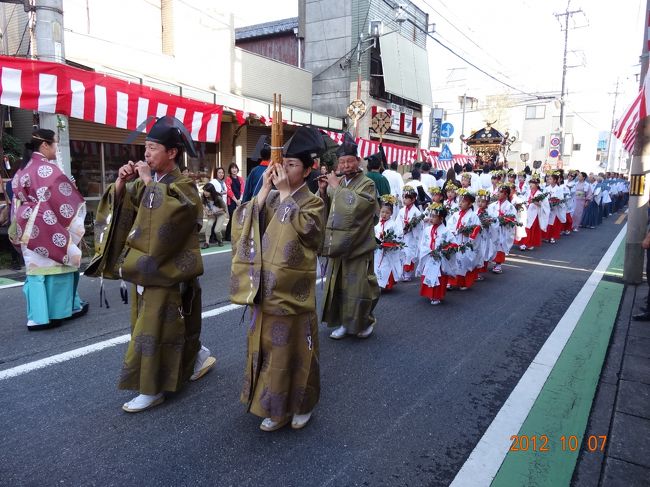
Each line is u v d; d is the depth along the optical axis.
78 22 10.55
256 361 3.04
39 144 4.85
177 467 2.82
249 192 5.91
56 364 4.14
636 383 4.01
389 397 3.74
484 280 7.79
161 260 3.20
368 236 4.75
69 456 2.89
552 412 3.56
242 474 2.77
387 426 3.33
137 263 3.17
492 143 19.94
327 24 19.25
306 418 3.28
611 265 9.19
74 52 10.09
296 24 20.61
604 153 55.47
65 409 3.42
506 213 8.28
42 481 2.66
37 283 4.83
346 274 4.82
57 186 4.80
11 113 10.61
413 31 22.47
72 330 4.95
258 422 3.32
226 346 4.62
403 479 2.78
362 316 4.84
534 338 5.09
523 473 2.85
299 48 19.83
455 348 4.77
